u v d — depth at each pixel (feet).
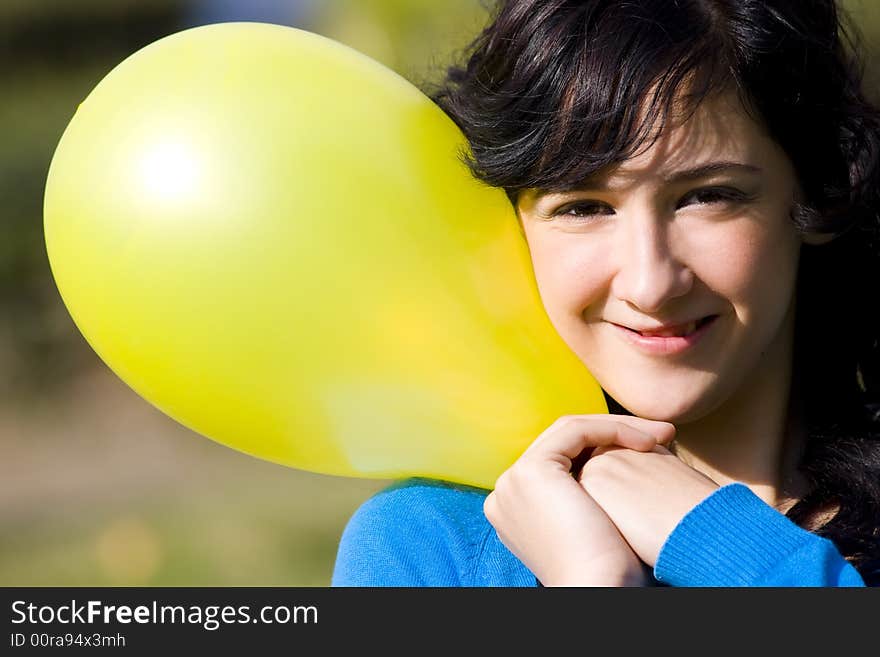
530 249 6.79
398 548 6.77
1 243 32.65
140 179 6.09
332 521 21.27
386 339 6.13
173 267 6.02
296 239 6.00
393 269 6.13
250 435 6.41
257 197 6.00
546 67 6.68
